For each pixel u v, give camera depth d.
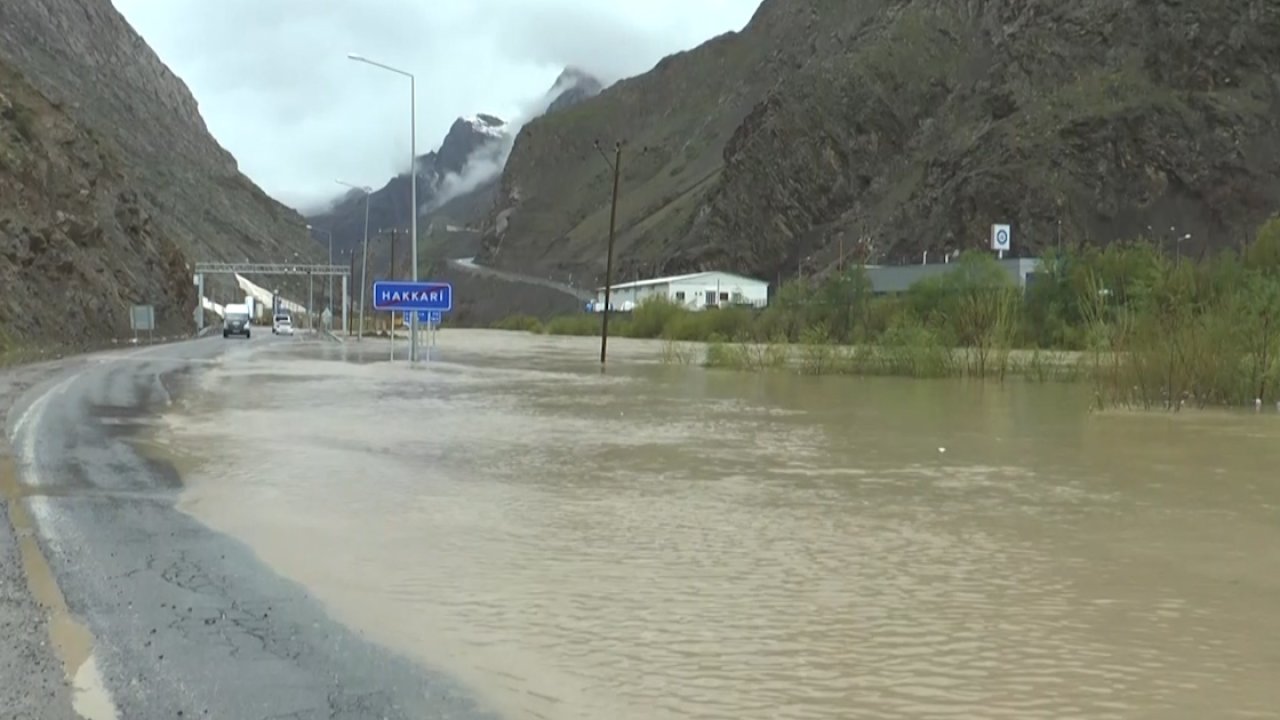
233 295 164.25
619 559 9.48
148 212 97.00
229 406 23.45
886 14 164.00
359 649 6.94
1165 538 10.50
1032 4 121.50
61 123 74.62
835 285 62.59
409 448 16.78
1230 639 7.29
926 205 113.19
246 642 7.02
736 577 8.88
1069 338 48.97
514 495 12.69
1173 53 107.88
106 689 6.07
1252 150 101.31
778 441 18.16
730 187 147.88
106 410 21.73
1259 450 17.09
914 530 10.82
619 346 71.06
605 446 17.34
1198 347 24.56
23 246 56.19
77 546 9.59
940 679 6.47
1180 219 99.44
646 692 6.23
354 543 10.01
